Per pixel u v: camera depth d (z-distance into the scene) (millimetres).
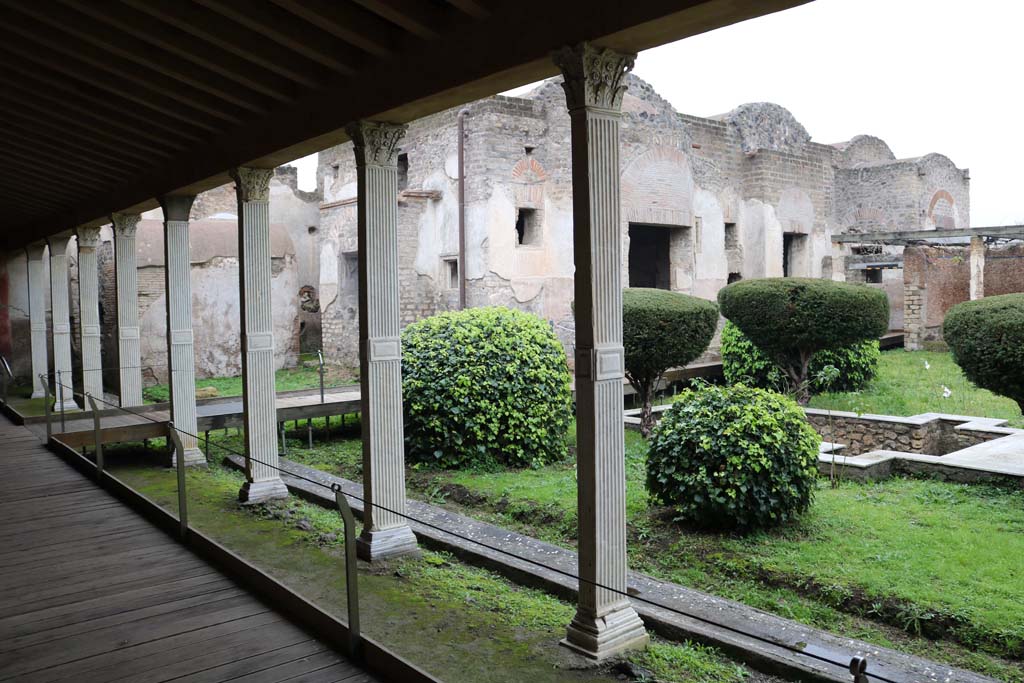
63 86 5871
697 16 3043
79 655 3664
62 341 12375
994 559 4738
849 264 19516
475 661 3594
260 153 5980
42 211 11523
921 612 4082
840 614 4293
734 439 5496
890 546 5062
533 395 8094
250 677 3420
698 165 15930
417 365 8109
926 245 17219
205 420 9328
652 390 9625
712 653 3801
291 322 16438
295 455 9133
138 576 4789
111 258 14766
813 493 5797
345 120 5047
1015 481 6191
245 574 4660
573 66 3430
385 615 4195
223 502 6773
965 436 8227
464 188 12742
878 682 3330
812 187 18156
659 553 5277
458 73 4086
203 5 4438
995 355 7016
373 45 4492
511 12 3750
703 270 15984
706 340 9719
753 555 5027
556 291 13312
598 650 3578
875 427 8516
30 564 5020
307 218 18062
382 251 5172
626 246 14047
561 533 5930
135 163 7996
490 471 7805
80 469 7922
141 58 5043
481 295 12469
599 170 3510
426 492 7266
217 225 15805
